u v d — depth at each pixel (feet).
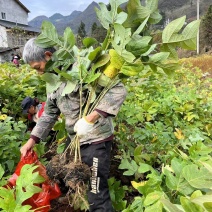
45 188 7.65
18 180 5.51
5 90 13.70
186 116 12.82
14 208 4.96
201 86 22.95
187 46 6.61
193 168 5.74
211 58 82.23
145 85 14.71
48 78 7.18
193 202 4.34
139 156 8.88
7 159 9.19
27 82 15.70
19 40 78.64
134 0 6.63
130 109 11.21
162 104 13.53
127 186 9.91
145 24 7.00
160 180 6.17
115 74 6.79
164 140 10.14
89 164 7.43
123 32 6.18
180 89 20.30
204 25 141.18
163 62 6.86
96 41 7.30
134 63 6.44
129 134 11.21
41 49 7.28
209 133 12.02
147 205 5.70
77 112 7.53
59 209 8.82
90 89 7.04
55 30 7.21
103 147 7.52
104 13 7.05
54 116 8.57
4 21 136.15
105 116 6.82
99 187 7.54
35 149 9.41
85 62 7.03
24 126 10.31
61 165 7.18
